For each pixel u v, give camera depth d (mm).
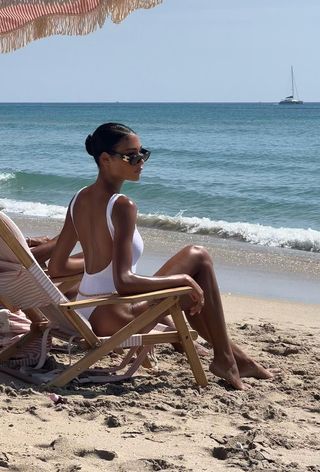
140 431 4066
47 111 148000
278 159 33875
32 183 23609
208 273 4961
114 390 4762
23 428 3957
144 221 15227
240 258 12023
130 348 5066
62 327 4863
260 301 8875
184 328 4801
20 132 63750
